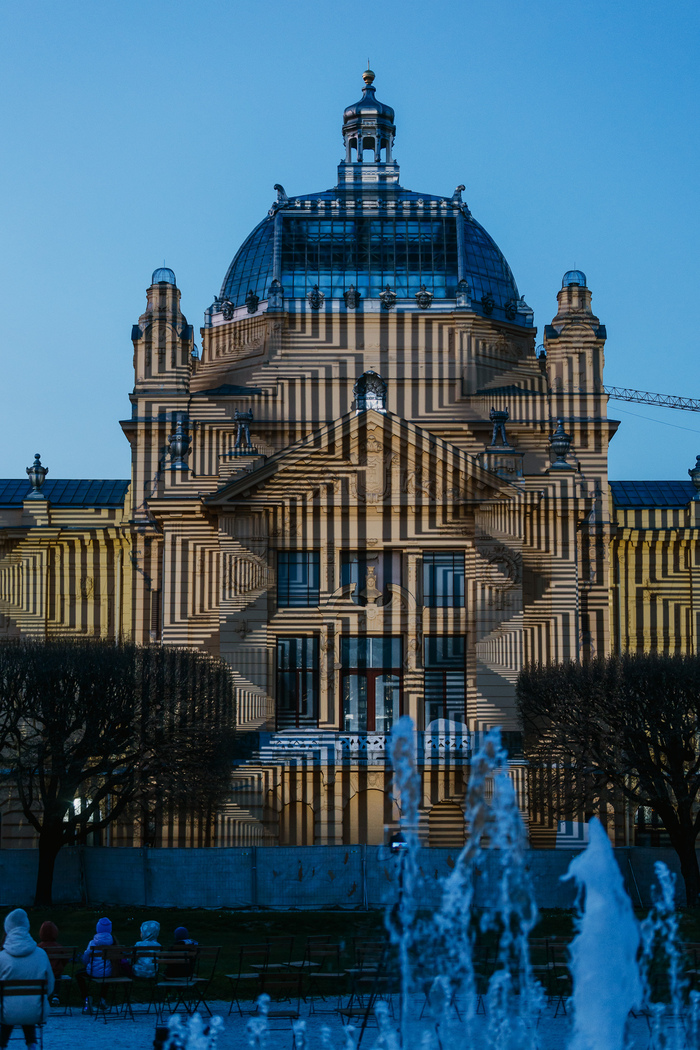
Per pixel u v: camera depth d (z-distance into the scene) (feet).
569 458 259.39
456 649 234.99
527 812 218.59
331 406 259.60
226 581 233.14
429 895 167.32
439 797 224.94
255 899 171.42
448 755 225.35
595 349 262.26
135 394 260.21
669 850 182.80
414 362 260.42
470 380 259.80
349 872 172.04
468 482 234.99
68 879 184.34
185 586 237.66
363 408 236.63
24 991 89.97
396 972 112.16
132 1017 113.29
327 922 161.48
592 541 256.52
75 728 189.78
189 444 245.65
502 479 233.14
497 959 131.34
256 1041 104.73
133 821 222.28
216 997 123.24
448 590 236.02
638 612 262.06
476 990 123.03
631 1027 110.52
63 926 160.76
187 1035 95.30
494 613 231.50
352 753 226.17
